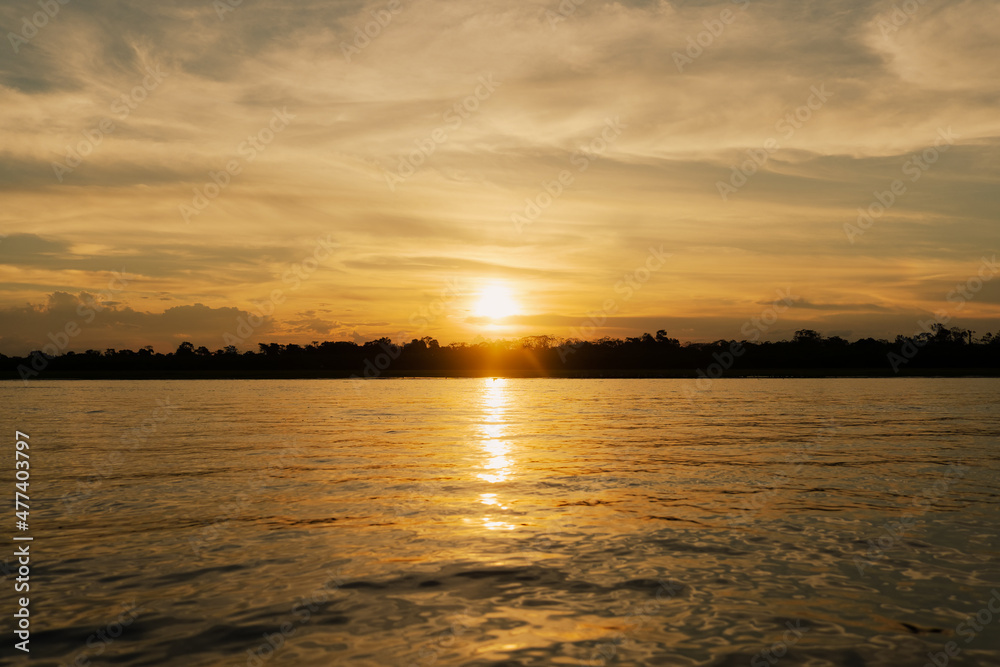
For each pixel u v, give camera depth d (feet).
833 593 34.91
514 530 48.11
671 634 29.58
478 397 284.61
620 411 189.47
